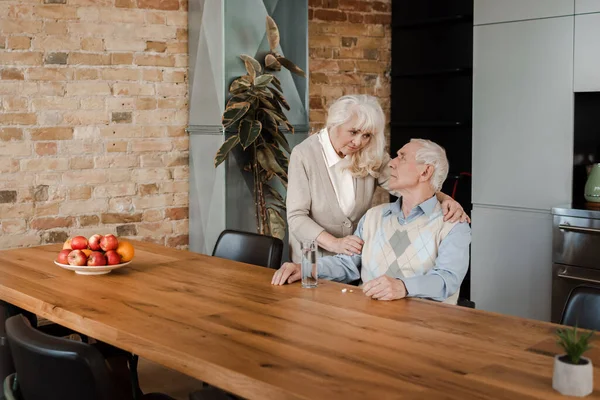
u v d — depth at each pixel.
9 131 4.33
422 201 2.67
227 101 4.55
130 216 4.77
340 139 3.15
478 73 4.83
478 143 4.87
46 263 3.09
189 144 4.93
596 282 4.11
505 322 2.13
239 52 4.57
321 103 5.50
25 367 1.88
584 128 4.52
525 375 1.67
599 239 4.09
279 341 1.94
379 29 5.71
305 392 1.56
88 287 2.62
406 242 2.67
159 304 2.36
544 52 4.51
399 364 1.75
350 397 1.53
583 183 4.55
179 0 4.80
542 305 4.59
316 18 5.42
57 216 4.52
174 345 1.90
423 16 5.63
